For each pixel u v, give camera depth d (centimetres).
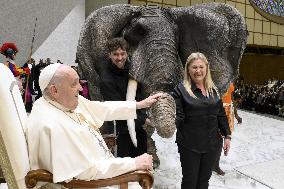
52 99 232
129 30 399
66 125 220
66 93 229
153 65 357
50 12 1036
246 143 664
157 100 313
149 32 380
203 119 304
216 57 386
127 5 412
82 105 280
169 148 612
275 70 1916
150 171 229
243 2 1728
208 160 314
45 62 945
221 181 453
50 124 216
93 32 403
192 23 393
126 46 336
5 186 373
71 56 1073
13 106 216
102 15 404
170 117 303
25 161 211
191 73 306
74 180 216
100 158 229
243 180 460
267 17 1784
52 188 222
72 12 1065
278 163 539
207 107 303
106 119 290
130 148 361
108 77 342
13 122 207
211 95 309
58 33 1048
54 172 208
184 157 311
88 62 408
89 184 216
